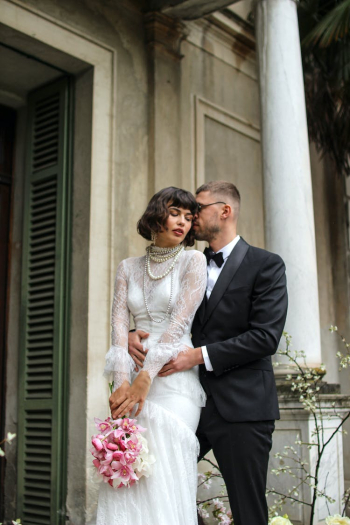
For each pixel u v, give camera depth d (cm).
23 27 353
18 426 391
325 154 607
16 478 390
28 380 392
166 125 439
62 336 379
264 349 213
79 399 364
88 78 398
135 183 412
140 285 227
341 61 509
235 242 243
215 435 218
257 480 212
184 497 204
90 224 378
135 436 201
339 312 612
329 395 339
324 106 550
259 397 217
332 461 342
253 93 548
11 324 416
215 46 506
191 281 219
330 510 333
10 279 422
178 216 225
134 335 221
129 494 205
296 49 394
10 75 407
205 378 223
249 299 227
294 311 358
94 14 400
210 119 492
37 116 425
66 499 358
